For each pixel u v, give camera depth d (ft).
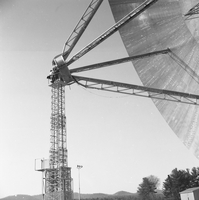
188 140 63.31
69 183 191.01
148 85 68.54
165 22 66.39
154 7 66.95
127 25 67.97
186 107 64.95
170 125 67.92
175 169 309.42
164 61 67.87
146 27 68.03
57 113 204.33
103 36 47.70
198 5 57.98
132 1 66.54
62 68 51.49
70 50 52.39
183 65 64.39
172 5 65.46
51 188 186.70
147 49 68.64
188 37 63.46
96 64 54.54
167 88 67.31
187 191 206.08
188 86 64.28
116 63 56.95
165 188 313.32
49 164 192.44
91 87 58.18
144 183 370.94
